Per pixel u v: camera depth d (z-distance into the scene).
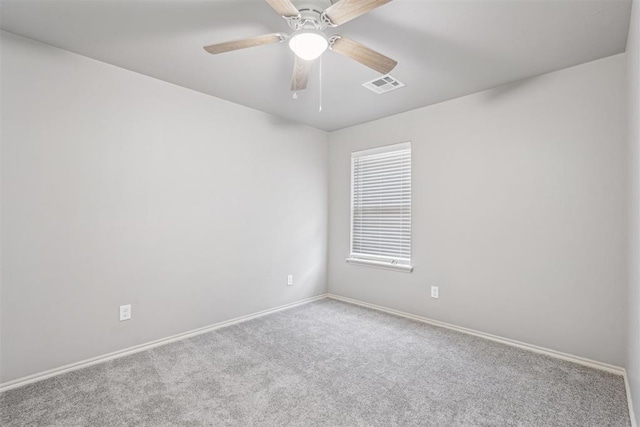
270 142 3.67
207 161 3.11
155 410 1.85
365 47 1.83
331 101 3.28
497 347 2.74
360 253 4.05
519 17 1.88
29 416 1.79
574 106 2.47
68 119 2.30
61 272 2.28
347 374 2.28
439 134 3.29
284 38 1.84
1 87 2.05
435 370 2.34
